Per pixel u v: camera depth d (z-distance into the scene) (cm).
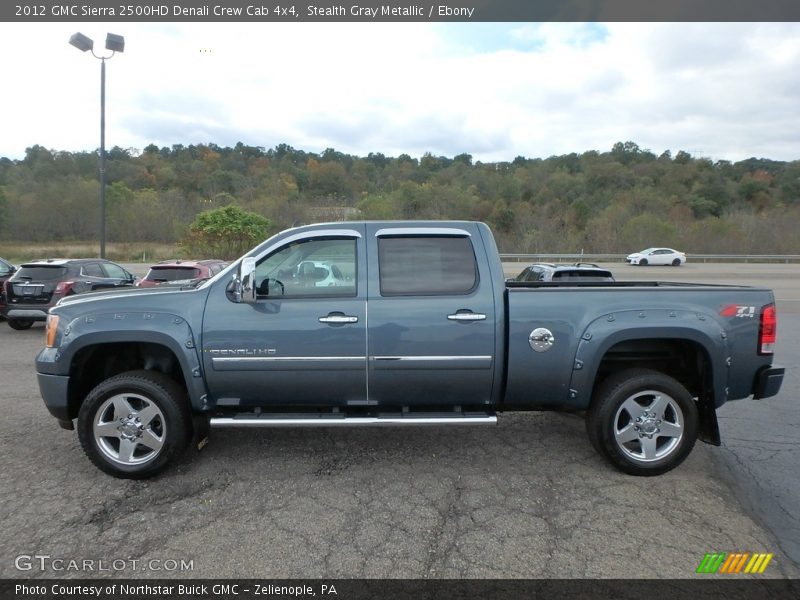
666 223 5259
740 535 322
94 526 327
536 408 414
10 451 444
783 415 561
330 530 323
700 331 386
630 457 392
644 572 284
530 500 362
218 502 357
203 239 3434
